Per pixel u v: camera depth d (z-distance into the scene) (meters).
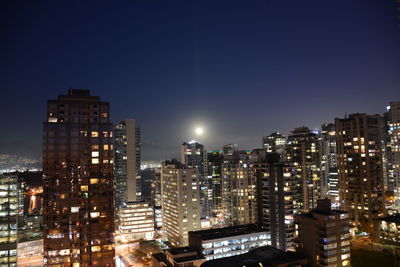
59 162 148.38
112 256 149.25
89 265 146.12
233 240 182.12
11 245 177.62
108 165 153.88
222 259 134.00
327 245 135.00
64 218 146.00
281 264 128.38
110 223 150.75
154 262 174.62
